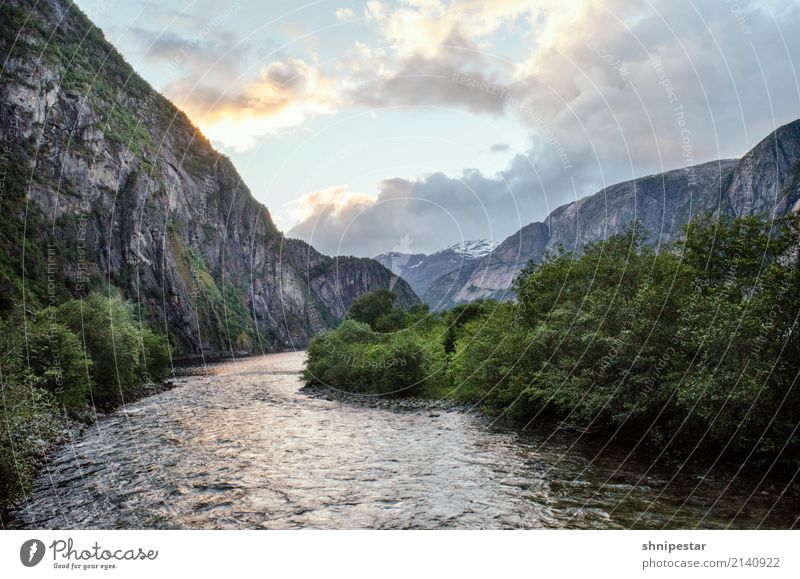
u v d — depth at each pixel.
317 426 27.61
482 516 13.30
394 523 13.00
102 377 34.78
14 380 17.75
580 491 15.00
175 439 23.69
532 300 31.61
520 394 25.47
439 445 22.36
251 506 14.45
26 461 16.33
